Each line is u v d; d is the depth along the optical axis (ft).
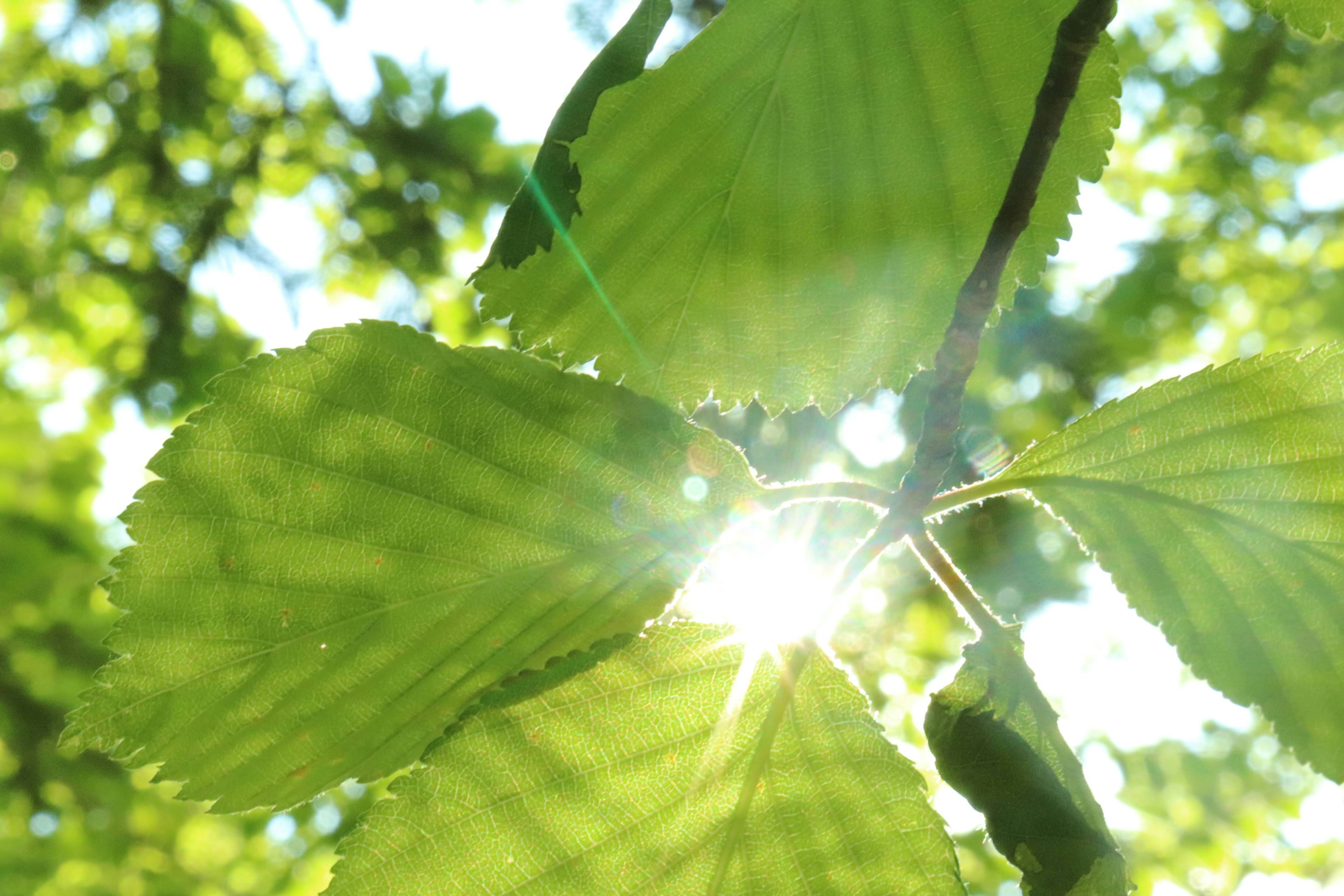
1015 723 1.44
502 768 1.50
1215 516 1.49
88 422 6.37
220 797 1.52
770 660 1.50
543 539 1.51
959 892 1.50
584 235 1.55
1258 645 1.49
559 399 1.50
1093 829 1.43
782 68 1.54
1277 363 1.48
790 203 1.55
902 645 4.81
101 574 6.25
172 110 5.65
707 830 1.51
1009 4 1.53
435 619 1.52
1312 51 6.45
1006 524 5.03
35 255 6.02
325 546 1.50
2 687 5.80
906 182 1.55
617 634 1.51
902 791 1.50
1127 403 1.49
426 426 1.49
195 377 5.75
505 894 1.50
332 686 1.52
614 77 1.43
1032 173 1.42
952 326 1.43
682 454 1.50
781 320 1.56
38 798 5.82
